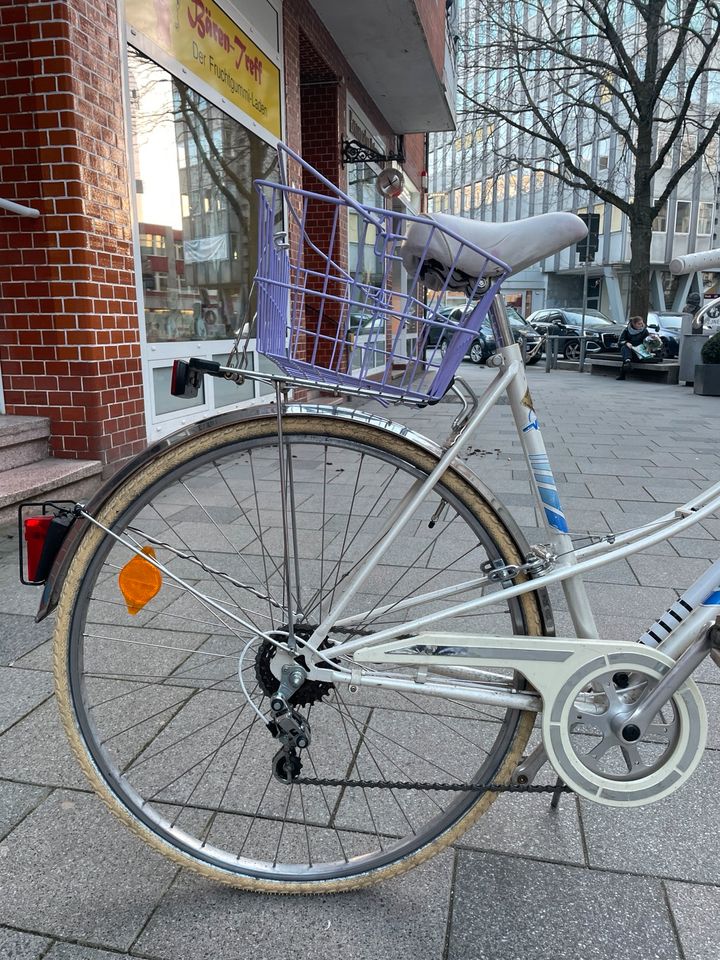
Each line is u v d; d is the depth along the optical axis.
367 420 1.43
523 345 1.50
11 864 1.65
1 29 4.17
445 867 1.65
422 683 1.49
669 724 1.50
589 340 17.66
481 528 1.48
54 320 4.46
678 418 8.81
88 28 4.36
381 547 1.47
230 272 6.83
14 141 4.29
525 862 1.67
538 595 1.49
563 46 17.41
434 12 9.66
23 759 2.01
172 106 5.57
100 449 4.58
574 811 1.83
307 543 2.73
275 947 1.45
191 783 1.91
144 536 1.55
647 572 3.38
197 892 1.58
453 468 1.46
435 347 1.34
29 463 4.45
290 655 1.48
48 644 2.66
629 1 16.22
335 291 1.33
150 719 2.18
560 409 9.72
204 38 5.97
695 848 1.71
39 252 4.40
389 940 1.46
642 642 1.53
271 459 1.60
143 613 2.77
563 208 34.88
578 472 5.59
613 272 34.66
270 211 1.26
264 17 7.09
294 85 8.01
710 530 3.99
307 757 2.01
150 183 5.34
